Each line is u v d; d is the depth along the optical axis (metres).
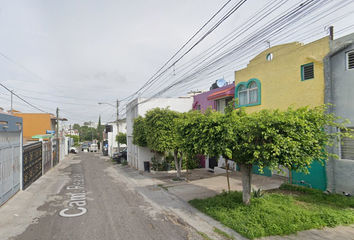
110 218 7.19
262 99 11.95
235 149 6.48
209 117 6.92
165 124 13.92
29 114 29.14
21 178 11.02
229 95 14.27
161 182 13.42
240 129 6.22
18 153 10.71
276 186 10.04
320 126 5.86
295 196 8.43
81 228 6.39
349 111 8.12
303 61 9.80
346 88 8.21
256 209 6.77
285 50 10.65
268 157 5.54
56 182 14.09
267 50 11.66
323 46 8.98
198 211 7.68
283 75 10.75
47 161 19.52
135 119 18.62
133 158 22.02
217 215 6.80
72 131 91.69
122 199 9.59
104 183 13.56
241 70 13.42
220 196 8.60
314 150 5.71
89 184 13.27
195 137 7.18
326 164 8.84
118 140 30.64
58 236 5.88
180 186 11.77
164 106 20.61
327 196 8.12
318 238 5.39
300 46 9.94
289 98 10.44
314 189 8.96
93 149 54.78
